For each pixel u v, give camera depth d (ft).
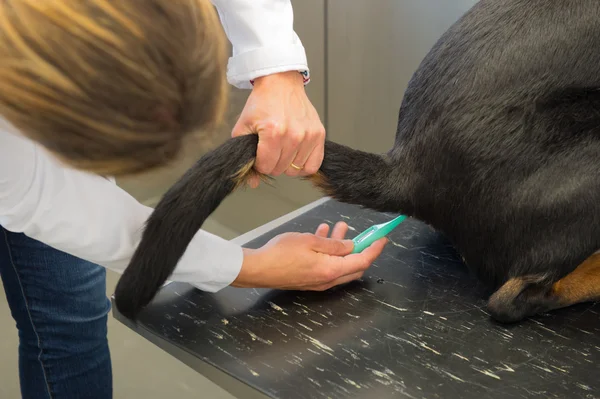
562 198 3.21
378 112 6.08
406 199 3.57
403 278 3.73
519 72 3.34
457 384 2.92
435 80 3.56
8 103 1.87
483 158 3.32
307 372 3.05
